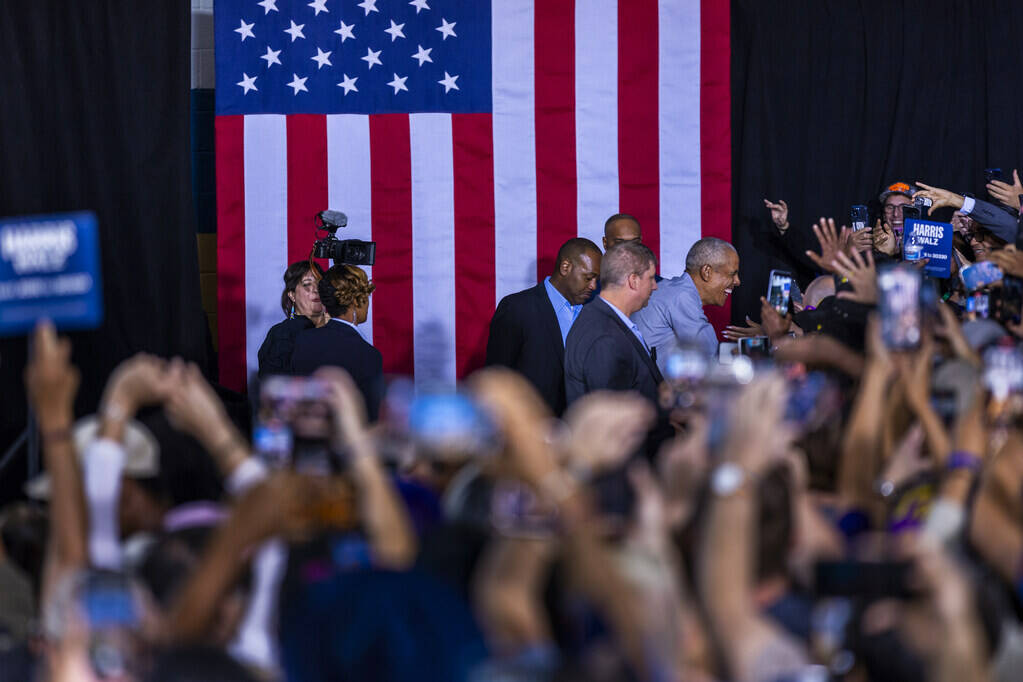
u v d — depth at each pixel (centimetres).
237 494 784
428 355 2225
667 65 2230
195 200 2339
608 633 580
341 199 2212
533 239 2231
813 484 944
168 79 2150
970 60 2325
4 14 2117
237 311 2189
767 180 2322
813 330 1345
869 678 649
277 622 646
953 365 1003
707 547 646
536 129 2231
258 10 2206
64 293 909
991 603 691
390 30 2227
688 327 2008
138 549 796
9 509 862
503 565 601
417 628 547
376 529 689
